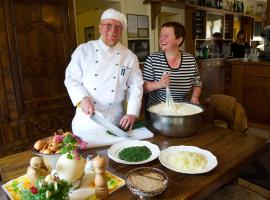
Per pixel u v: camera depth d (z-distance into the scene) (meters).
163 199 0.86
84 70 1.61
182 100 1.85
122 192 0.91
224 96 1.81
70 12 2.61
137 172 0.97
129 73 1.68
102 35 1.56
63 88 2.69
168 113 1.42
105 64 1.59
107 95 1.63
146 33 4.54
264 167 2.57
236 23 6.78
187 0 4.73
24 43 2.35
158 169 0.99
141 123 1.56
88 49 1.62
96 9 4.59
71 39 2.66
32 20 2.37
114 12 1.50
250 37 7.05
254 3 7.50
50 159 0.95
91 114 1.41
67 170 0.88
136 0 4.29
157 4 4.37
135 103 1.60
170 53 1.80
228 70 4.26
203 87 5.20
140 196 0.87
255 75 3.85
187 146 1.24
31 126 2.52
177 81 1.83
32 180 0.91
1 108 2.31
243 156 1.17
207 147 1.28
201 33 5.29
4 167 1.12
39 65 2.48
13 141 2.43
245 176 2.42
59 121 2.72
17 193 0.92
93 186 0.94
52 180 0.76
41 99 2.54
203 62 5.07
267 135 3.56
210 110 1.86
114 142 1.33
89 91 1.61
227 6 6.09
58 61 2.61
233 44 6.07
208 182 0.96
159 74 1.84
